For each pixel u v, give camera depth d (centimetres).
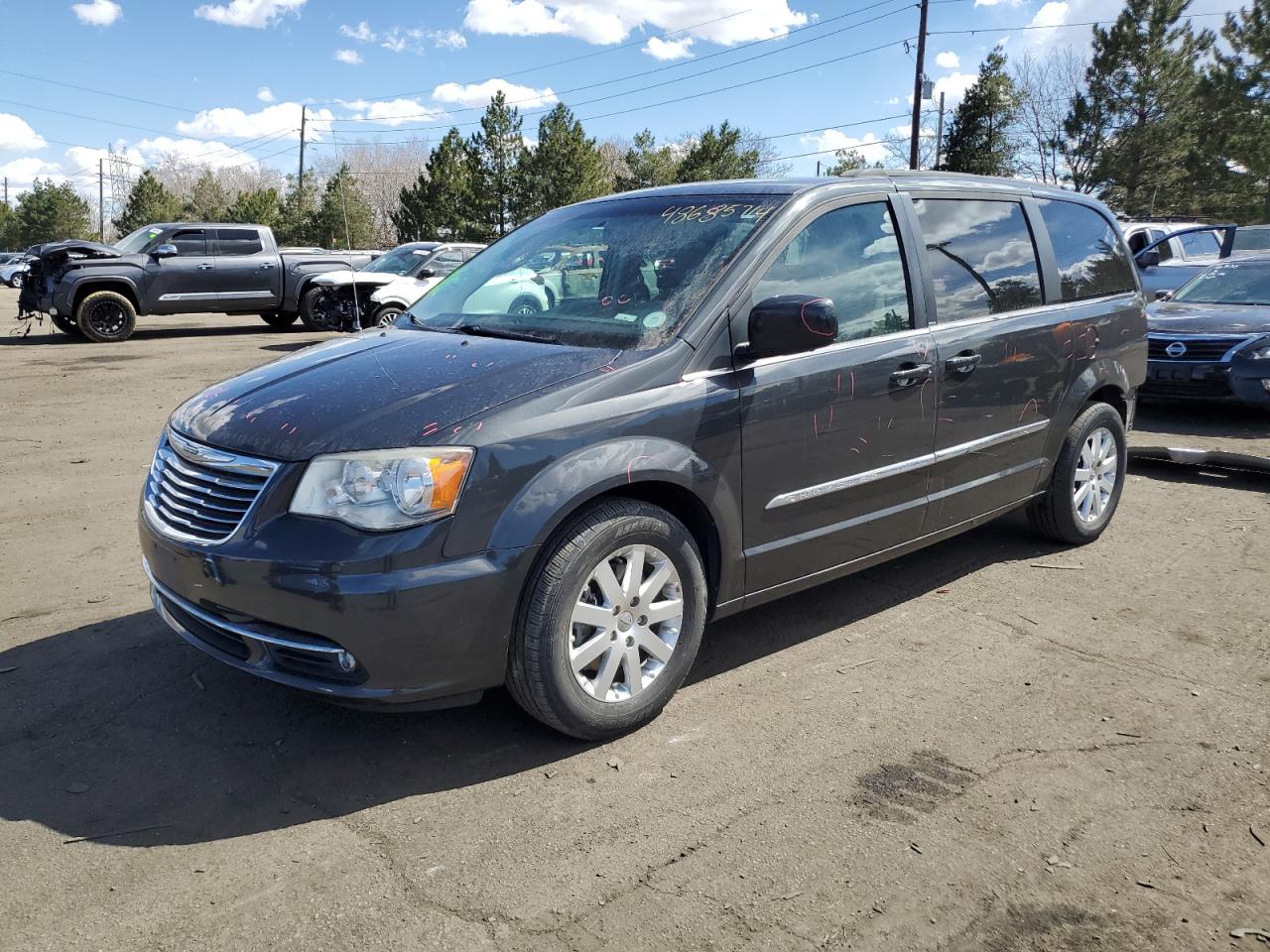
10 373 1242
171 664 379
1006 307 456
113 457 752
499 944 232
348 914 242
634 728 333
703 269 356
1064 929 238
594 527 306
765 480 352
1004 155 4484
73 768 307
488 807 288
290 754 317
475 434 289
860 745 324
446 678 289
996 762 314
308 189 6144
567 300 379
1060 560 509
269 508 288
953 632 418
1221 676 376
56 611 434
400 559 277
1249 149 4081
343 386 324
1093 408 516
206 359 1406
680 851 268
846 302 383
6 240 9325
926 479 416
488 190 4412
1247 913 244
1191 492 639
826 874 258
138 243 1711
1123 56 4350
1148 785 301
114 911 242
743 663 387
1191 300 952
